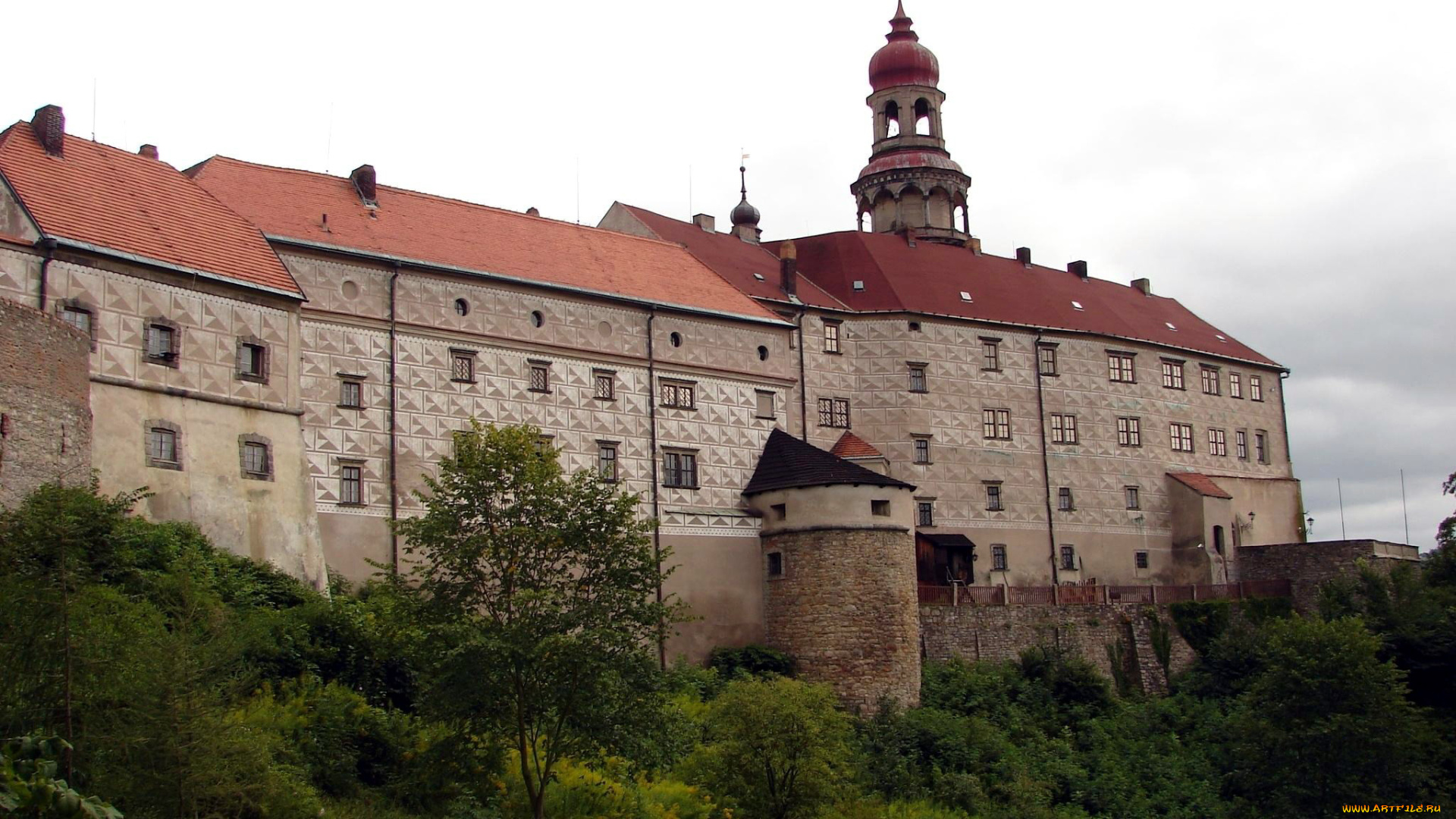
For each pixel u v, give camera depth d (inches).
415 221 2488.9
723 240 3287.4
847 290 3230.8
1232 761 2554.1
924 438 3149.6
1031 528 3248.0
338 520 2188.7
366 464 2237.9
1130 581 3380.9
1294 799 2433.6
